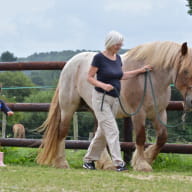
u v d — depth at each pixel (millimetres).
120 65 10344
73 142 13141
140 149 11125
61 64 13406
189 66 10547
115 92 10180
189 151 12508
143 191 8070
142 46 11312
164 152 12648
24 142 13383
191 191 8109
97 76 10227
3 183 8531
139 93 10992
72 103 12102
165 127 11375
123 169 10133
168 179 9422
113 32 10180
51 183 8594
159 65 10938
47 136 12188
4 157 13703
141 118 11016
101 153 10961
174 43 11031
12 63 13727
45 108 13422
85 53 12234
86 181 8828
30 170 10266
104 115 10117
